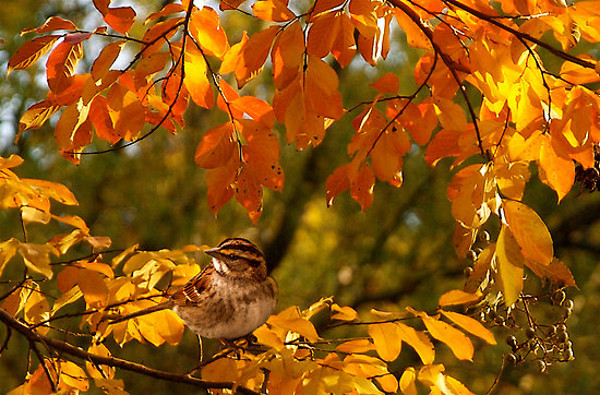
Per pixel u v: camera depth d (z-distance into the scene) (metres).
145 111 7.82
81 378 8.24
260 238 29.27
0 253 6.42
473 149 7.12
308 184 28.30
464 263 27.92
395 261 29.23
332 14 6.72
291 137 6.99
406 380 7.30
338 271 29.27
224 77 24.56
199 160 7.91
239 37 25.19
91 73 7.03
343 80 27.12
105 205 24.55
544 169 7.07
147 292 8.15
